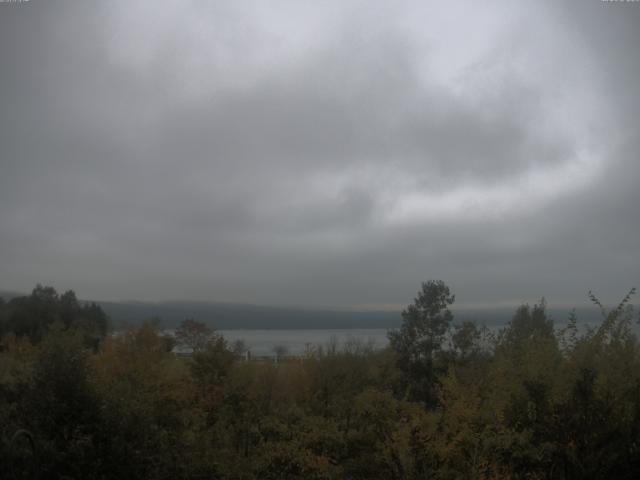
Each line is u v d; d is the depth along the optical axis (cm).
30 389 973
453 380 1216
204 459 1177
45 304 2872
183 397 1583
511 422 1068
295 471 1415
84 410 939
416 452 1138
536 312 1795
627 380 1052
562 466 993
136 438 989
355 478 1369
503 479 1016
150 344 1769
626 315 1152
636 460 974
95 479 883
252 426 1636
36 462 795
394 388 2028
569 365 1084
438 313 2153
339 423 1656
